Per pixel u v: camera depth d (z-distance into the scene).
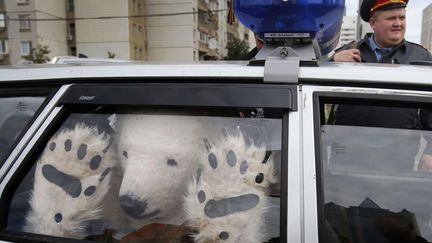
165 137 1.52
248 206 1.39
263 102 1.41
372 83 1.40
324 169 1.35
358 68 1.48
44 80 1.67
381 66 1.56
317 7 1.52
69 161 1.58
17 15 36.78
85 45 39.41
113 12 38.38
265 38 1.61
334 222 1.33
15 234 1.54
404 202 1.38
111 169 1.58
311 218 1.28
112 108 1.59
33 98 1.69
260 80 1.46
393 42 2.84
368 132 1.41
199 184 1.47
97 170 1.57
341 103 1.40
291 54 1.52
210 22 47.78
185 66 1.58
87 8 38.88
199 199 1.46
